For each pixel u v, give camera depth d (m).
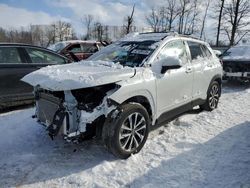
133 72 4.27
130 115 4.11
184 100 5.45
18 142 4.82
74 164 4.09
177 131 5.37
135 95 4.23
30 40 51.75
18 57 6.68
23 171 3.90
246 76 10.05
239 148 4.59
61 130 3.89
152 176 3.79
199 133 5.28
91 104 3.84
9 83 6.46
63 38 52.53
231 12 30.61
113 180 3.69
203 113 6.51
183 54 5.53
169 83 4.89
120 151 4.07
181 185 3.58
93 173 3.83
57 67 4.72
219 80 6.91
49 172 3.88
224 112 6.67
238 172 3.85
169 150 4.53
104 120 4.00
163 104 4.85
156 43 5.02
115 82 4.00
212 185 3.57
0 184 3.61
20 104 7.10
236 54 11.07
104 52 5.46
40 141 4.86
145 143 4.70
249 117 6.29
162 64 4.70
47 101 4.22
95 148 4.59
